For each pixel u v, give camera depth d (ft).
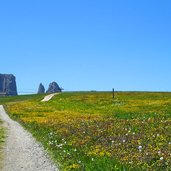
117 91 451.94
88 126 117.91
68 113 207.51
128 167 62.54
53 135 109.70
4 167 74.54
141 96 342.85
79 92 462.19
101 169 64.03
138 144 78.54
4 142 109.50
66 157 77.25
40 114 211.41
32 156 85.71
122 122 121.90
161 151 69.05
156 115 151.12
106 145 82.38
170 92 399.85
